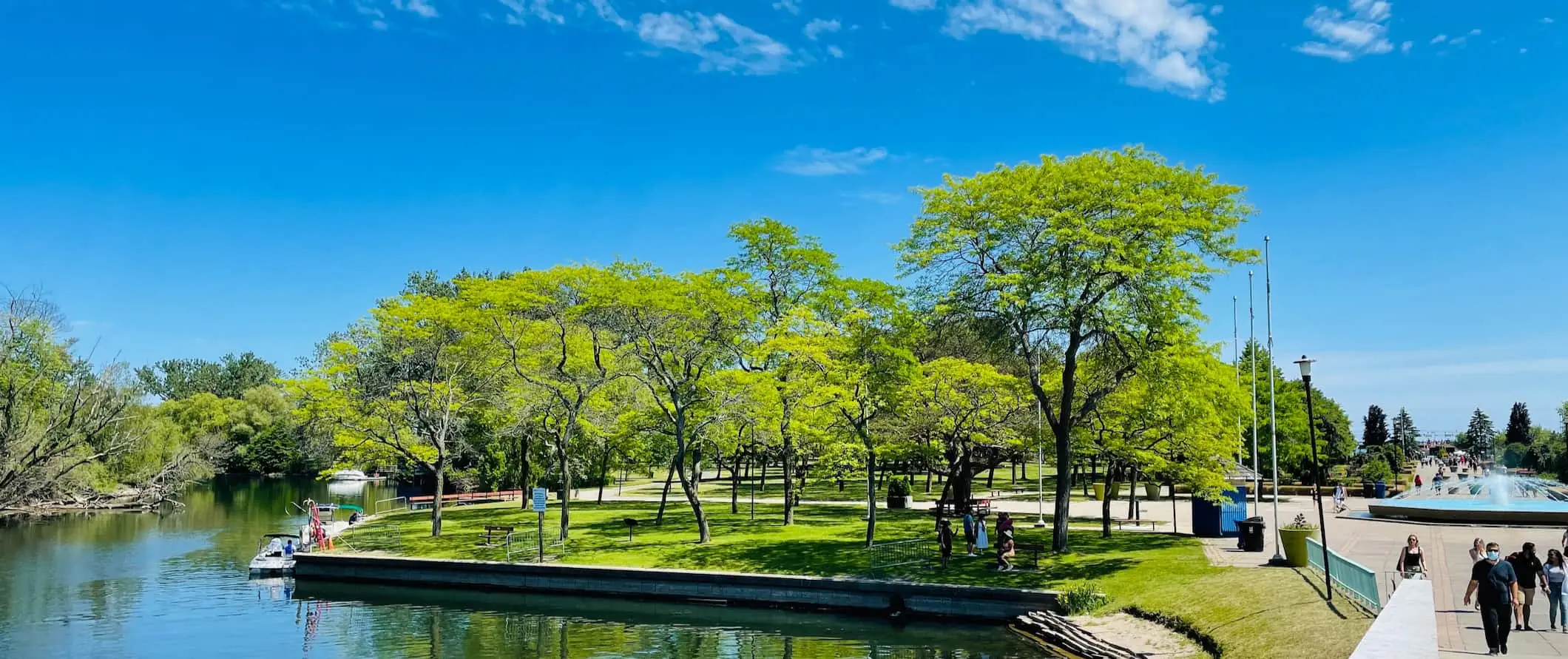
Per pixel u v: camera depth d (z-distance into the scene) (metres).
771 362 53.22
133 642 32.38
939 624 32.34
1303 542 31.75
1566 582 20.33
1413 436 185.75
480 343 52.91
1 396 55.16
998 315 36.72
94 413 57.66
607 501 71.31
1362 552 34.22
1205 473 39.62
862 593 34.56
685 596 37.75
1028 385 44.31
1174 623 27.22
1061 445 38.09
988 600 32.41
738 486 90.62
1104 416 42.62
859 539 44.06
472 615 36.59
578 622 34.91
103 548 55.84
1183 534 42.97
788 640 31.19
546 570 40.19
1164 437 40.56
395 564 43.16
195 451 78.00
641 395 54.91
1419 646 10.02
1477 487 65.81
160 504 76.12
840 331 47.06
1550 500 56.69
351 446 54.66
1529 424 184.50
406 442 54.56
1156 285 34.50
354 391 54.56
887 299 51.69
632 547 44.00
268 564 45.31
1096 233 33.84
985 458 61.69
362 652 30.92
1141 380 38.91
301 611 37.69
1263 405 73.75
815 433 47.28
